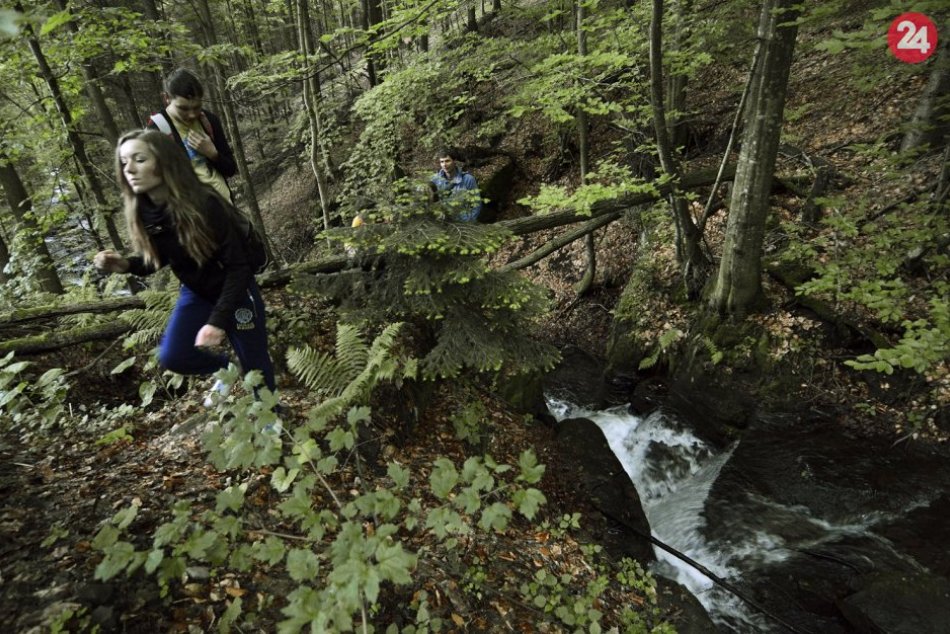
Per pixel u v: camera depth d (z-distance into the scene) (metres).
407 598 2.52
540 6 9.01
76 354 4.25
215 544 2.15
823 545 4.42
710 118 9.28
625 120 7.26
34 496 2.42
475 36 8.75
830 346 5.86
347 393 3.10
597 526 4.44
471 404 4.81
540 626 2.81
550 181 11.02
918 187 6.12
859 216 5.09
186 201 2.13
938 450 4.94
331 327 4.55
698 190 8.25
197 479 2.75
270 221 14.59
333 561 1.71
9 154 6.63
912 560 4.06
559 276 10.02
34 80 6.68
